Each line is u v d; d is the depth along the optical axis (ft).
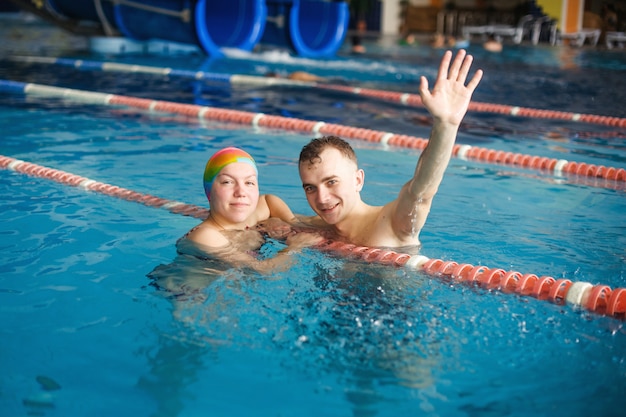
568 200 11.94
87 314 6.80
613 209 11.38
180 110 21.07
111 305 6.98
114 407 5.21
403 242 8.44
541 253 8.94
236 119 19.97
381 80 30.55
